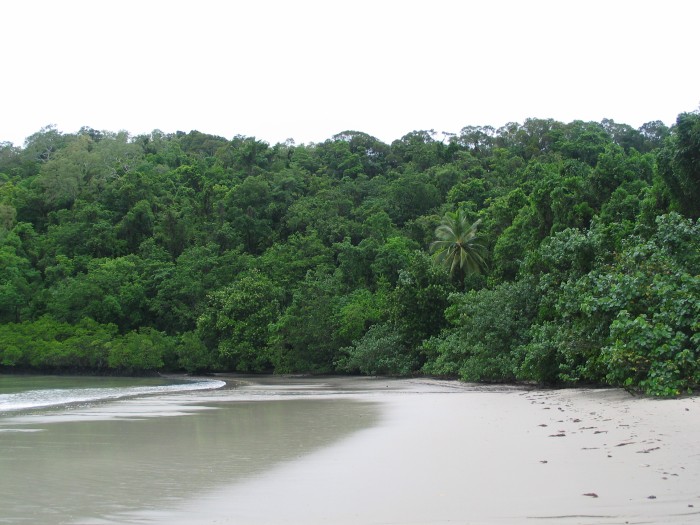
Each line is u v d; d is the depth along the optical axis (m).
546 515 5.84
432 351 37.38
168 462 9.45
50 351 54.34
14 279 65.06
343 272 60.50
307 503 6.71
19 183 92.06
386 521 5.91
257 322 55.03
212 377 50.75
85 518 6.22
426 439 11.21
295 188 88.56
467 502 6.47
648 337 15.67
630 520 5.54
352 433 12.59
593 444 9.64
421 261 42.66
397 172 98.62
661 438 9.64
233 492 7.31
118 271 66.94
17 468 9.05
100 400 24.14
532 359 23.75
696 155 26.09
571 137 97.06
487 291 33.12
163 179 92.88
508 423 13.05
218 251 72.31
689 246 18.11
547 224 39.66
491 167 92.38
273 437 12.24
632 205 35.25
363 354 42.03
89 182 89.88
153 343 55.91
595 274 20.12
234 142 121.62
